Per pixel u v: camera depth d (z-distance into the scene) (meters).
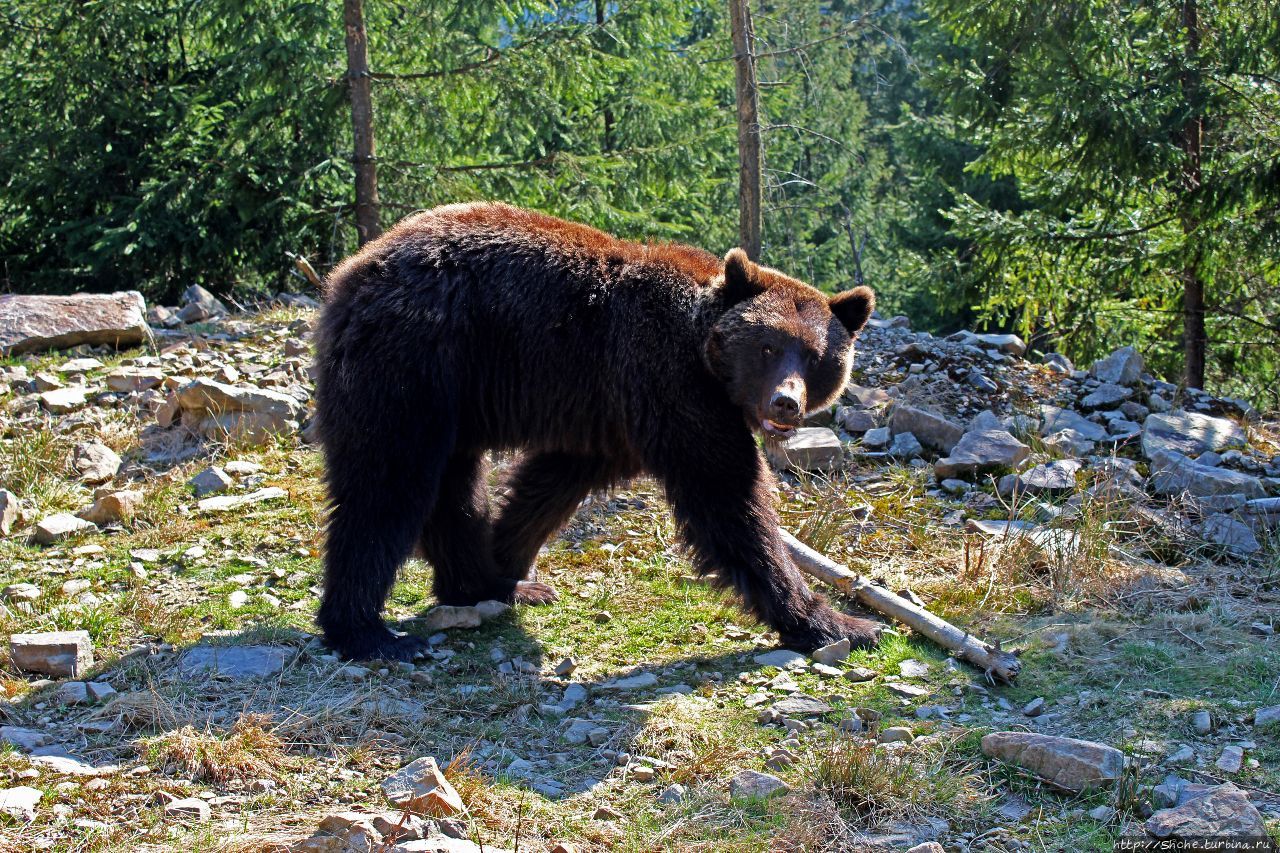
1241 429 8.23
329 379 5.25
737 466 5.40
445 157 14.94
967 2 12.88
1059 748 4.21
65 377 8.95
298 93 13.86
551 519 6.07
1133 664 5.11
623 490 7.55
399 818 3.82
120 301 9.91
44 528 6.57
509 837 3.88
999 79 13.09
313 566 6.36
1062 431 8.14
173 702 4.62
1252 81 12.74
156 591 6.00
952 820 4.02
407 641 5.34
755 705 4.91
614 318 5.39
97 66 14.45
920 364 9.39
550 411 5.48
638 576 6.45
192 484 7.34
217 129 15.03
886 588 6.16
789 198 23.62
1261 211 12.10
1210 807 3.80
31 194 14.91
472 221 5.55
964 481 7.64
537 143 16.53
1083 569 6.06
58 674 4.95
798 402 5.04
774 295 5.50
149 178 14.88
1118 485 7.09
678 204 19.62
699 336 5.42
